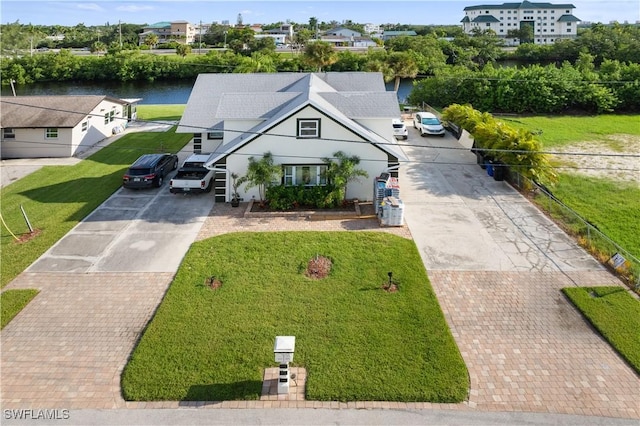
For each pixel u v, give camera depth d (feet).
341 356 35.99
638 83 136.56
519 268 49.29
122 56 269.23
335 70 265.54
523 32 495.41
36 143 92.89
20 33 340.59
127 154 94.43
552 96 133.18
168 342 37.50
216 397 32.22
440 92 141.90
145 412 31.12
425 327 39.47
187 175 70.64
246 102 73.20
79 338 38.58
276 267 49.19
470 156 92.68
